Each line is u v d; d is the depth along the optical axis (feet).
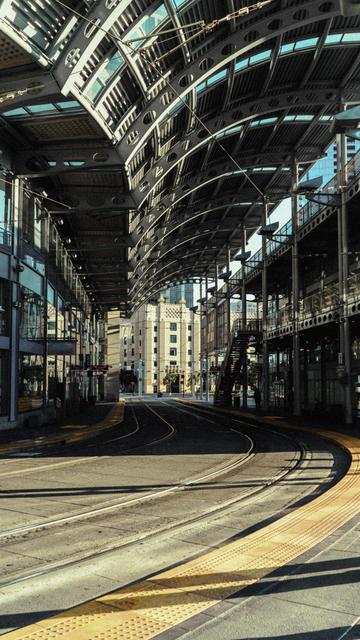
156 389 463.83
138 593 15.62
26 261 83.76
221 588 16.01
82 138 68.33
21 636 12.80
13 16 45.57
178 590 15.85
